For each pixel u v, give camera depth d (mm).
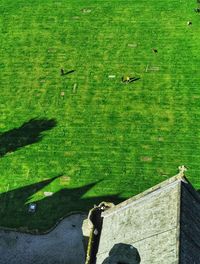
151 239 35875
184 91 62875
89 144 58656
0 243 50406
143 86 64062
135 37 70750
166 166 55656
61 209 52875
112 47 69750
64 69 67625
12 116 62750
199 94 62312
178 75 64875
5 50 71500
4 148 59375
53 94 64625
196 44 68562
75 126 60688
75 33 72562
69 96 64062
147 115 60781
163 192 38125
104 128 60031
